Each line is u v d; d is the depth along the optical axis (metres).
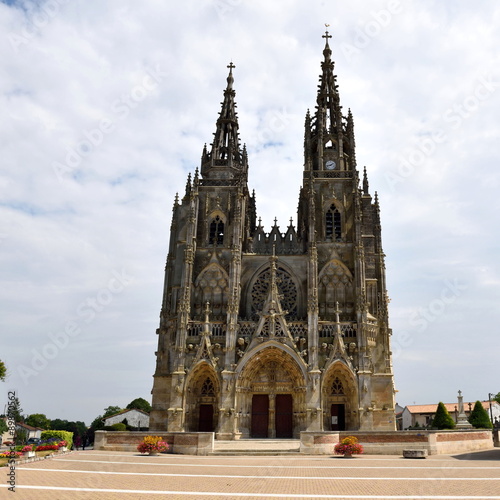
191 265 84.75
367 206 91.88
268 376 80.88
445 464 44.62
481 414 90.25
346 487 30.61
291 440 70.75
